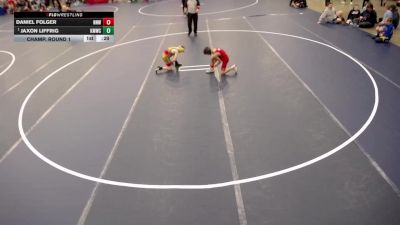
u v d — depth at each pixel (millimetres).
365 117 7098
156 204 5070
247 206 4938
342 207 4828
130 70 10383
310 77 9172
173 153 6266
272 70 9781
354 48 11414
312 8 18312
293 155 6004
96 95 8797
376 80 8812
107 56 11891
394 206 4801
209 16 17484
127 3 23078
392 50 11047
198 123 7223
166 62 10070
